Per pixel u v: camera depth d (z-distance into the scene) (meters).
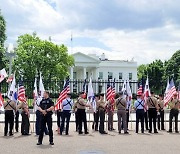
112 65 102.12
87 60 90.81
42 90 18.83
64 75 54.22
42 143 14.48
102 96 18.31
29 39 57.59
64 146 13.74
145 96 20.91
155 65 87.69
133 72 103.56
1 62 51.47
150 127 18.67
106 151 12.67
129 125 22.78
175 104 18.97
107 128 20.78
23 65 52.66
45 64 53.72
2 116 27.55
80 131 17.94
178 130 20.05
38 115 17.17
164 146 13.98
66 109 17.56
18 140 15.35
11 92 18.25
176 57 78.31
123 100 18.25
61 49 55.25
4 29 58.09
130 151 12.72
